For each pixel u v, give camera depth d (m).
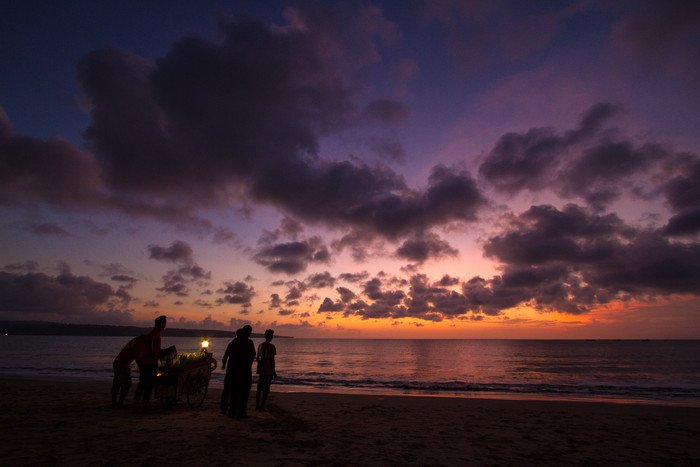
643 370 38.78
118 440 5.67
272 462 4.86
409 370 36.47
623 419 9.78
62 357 48.72
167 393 8.27
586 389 21.02
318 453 5.43
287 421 7.88
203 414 8.08
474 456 5.70
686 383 25.61
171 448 5.32
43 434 5.92
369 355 70.25
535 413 10.60
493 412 10.66
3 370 27.31
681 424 9.19
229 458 4.94
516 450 6.20
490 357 64.19
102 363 37.06
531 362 51.38
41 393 11.65
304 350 94.06
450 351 89.19
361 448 5.87
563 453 6.09
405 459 5.36
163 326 8.59
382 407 11.11
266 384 9.09
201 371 9.13
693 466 5.53
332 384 22.16
